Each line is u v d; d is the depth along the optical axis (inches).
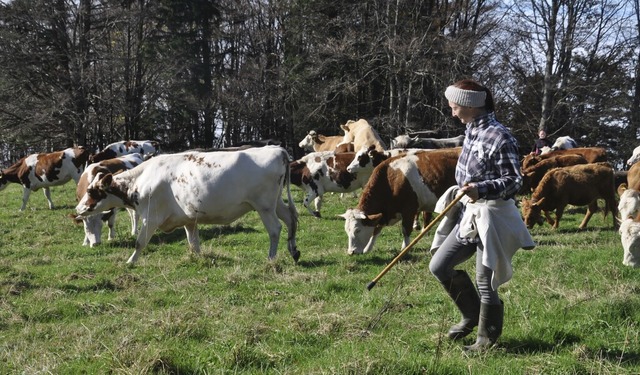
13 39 1370.6
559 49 1327.5
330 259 398.3
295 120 1562.5
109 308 283.0
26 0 1369.3
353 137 821.9
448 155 420.2
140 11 1475.1
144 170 401.4
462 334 208.4
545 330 216.1
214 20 1793.8
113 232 518.3
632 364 186.9
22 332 247.8
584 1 1295.5
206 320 246.5
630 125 1491.1
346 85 1355.8
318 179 613.3
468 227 190.4
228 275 332.5
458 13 1494.8
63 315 277.6
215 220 394.9
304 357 202.7
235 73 1692.9
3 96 1409.9
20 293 321.7
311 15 1545.3
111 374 190.2
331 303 276.8
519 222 189.9
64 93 1371.8
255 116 1621.6
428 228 192.7
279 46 1750.7
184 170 389.1
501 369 182.4
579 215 587.2
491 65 1390.3
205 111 1647.4
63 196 788.0
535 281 289.3
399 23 1327.5
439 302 263.6
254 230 530.0
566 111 1502.2
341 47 1328.7
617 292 255.8
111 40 1598.2
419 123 1425.9
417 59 1236.5
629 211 421.7
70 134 1417.3
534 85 1450.5
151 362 191.0
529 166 661.9
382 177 419.2
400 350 197.6
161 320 237.6
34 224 596.7
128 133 1558.8
